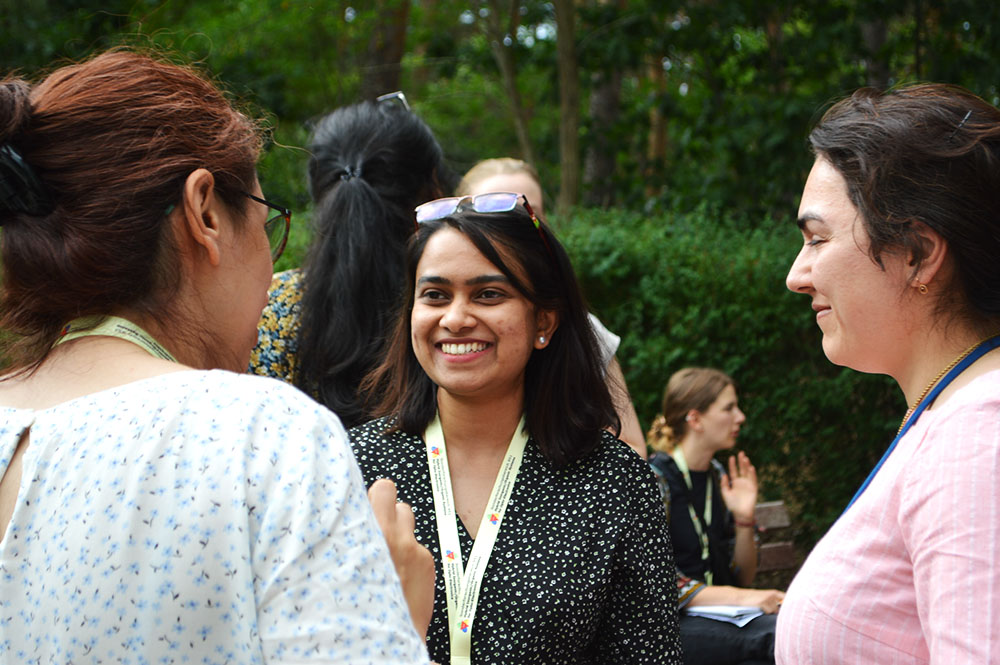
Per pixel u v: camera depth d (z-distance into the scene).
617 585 1.78
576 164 8.66
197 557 0.86
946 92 1.29
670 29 8.84
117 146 1.00
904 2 7.93
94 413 0.93
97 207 0.98
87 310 1.01
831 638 1.23
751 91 8.62
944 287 1.27
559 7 8.50
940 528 1.10
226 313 1.10
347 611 0.85
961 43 8.49
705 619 3.25
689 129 9.03
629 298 5.18
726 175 8.45
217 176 1.06
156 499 0.88
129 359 1.00
